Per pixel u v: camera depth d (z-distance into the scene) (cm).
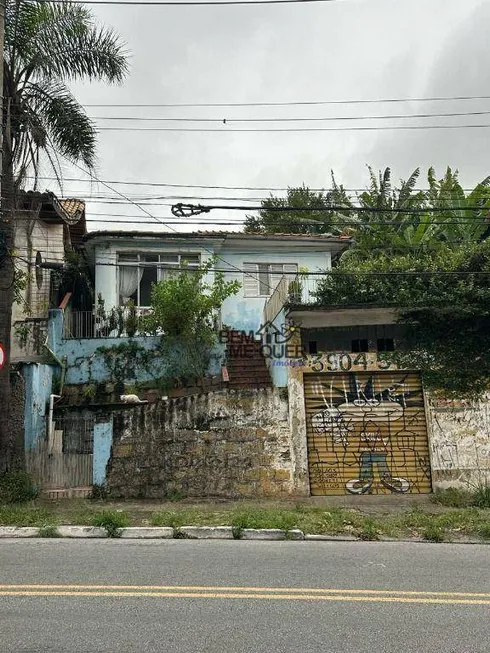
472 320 1374
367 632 491
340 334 1452
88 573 685
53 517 1067
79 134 1327
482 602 577
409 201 2553
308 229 3266
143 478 1319
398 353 1387
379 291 1448
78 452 1465
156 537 974
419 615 537
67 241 2019
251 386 1622
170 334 1700
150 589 612
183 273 1809
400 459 1358
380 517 1092
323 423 1368
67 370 1708
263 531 965
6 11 1247
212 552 827
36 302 1858
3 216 1205
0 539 944
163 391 1681
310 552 837
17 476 1216
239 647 455
